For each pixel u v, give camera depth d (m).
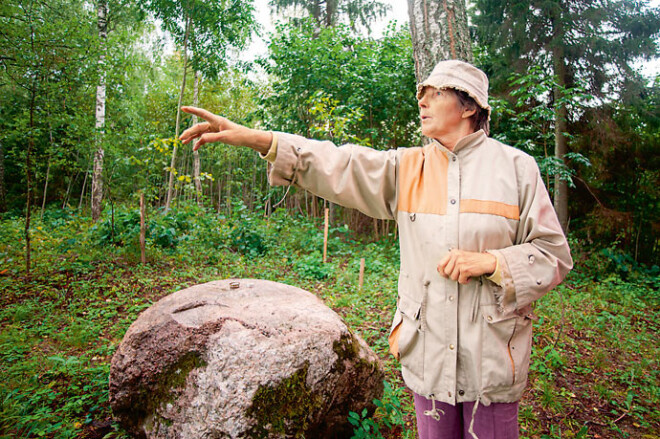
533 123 8.07
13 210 15.04
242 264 6.76
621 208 8.97
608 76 7.93
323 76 9.81
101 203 11.62
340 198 1.27
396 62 9.98
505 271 1.06
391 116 10.67
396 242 9.53
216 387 1.88
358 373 2.18
